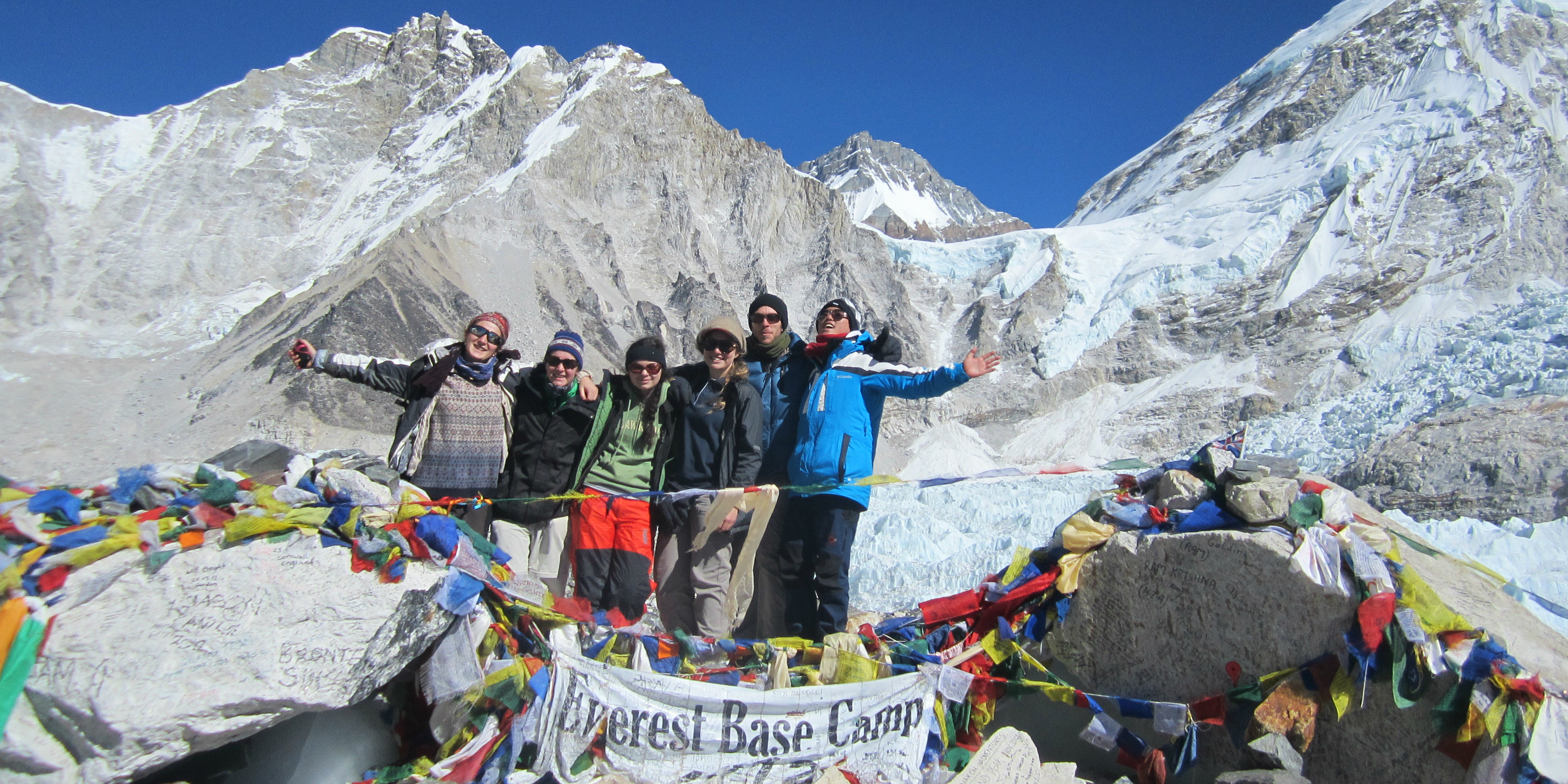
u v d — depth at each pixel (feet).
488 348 17.71
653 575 18.72
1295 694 15.69
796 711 14.92
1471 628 15.07
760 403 18.40
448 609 13.62
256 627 12.39
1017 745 14.78
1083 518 18.61
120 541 12.34
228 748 13.44
